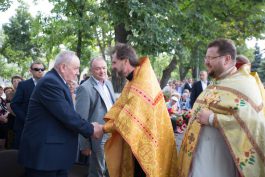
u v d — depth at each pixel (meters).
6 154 3.31
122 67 3.52
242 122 2.88
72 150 3.47
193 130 3.19
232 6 12.12
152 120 3.39
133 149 3.28
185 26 11.10
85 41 14.40
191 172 3.12
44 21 14.23
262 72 23.06
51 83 3.31
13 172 3.33
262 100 3.01
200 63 16.83
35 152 3.30
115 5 9.49
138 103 3.37
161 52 10.00
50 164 3.30
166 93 8.32
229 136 2.90
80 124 3.38
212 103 3.07
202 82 9.06
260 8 12.61
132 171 3.67
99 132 3.54
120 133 3.33
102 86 4.63
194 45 13.56
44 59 26.17
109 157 3.69
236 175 3.06
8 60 26.83
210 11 11.89
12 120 6.11
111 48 3.70
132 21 9.55
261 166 2.85
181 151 3.33
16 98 5.10
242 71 3.08
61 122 3.37
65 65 3.41
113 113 3.58
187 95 10.99
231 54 3.07
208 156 3.07
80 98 4.41
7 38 26.72
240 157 2.86
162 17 10.17
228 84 3.04
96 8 11.52
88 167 4.43
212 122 2.97
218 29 12.26
